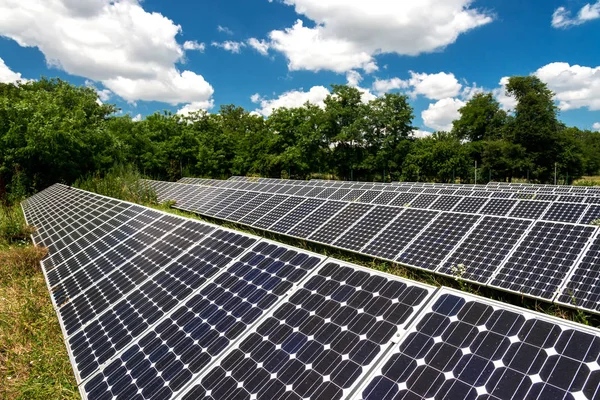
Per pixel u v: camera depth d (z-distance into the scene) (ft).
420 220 40.96
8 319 30.09
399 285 17.28
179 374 16.93
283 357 15.84
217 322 19.45
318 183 128.88
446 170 191.01
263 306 19.42
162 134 198.70
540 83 192.54
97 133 123.13
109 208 53.01
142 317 22.38
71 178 111.45
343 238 43.14
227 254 26.18
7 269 39.81
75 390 21.57
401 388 12.73
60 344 26.58
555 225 31.83
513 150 185.47
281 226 51.96
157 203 83.87
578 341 11.94
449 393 12.05
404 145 213.66
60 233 49.88
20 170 101.81
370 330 15.51
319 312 17.57
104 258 34.40
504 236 33.27
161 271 27.45
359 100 231.50
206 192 84.07
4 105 102.73
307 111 214.48
